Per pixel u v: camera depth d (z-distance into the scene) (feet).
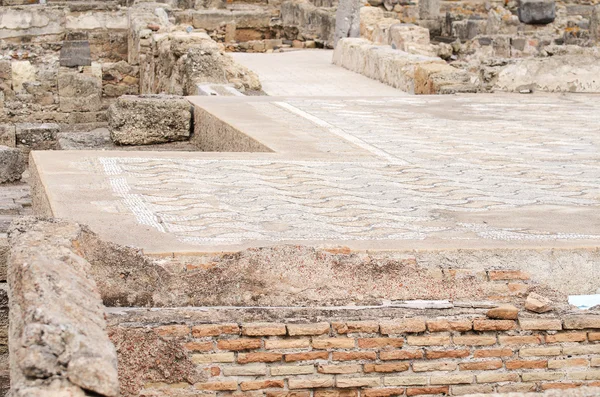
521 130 55.26
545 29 130.52
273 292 27.68
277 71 92.68
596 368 26.89
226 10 137.59
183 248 29.30
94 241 27.61
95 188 37.35
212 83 79.10
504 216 34.65
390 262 28.55
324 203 36.32
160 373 25.22
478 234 31.89
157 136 68.39
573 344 26.84
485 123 57.67
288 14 137.59
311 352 25.86
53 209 33.86
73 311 20.71
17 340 19.42
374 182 40.42
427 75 75.92
